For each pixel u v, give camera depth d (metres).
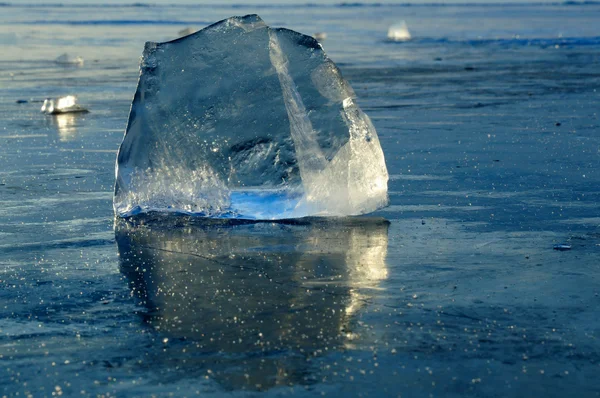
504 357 9.26
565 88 42.12
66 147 24.73
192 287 11.77
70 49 82.50
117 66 59.94
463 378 8.73
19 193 18.25
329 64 16.47
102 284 11.93
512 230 14.80
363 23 187.88
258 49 16.45
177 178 16.02
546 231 14.71
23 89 43.62
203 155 15.92
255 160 15.94
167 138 16.00
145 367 9.06
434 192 18.02
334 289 11.61
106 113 33.50
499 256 13.16
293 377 8.77
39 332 10.10
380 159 16.34
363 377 8.77
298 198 15.81
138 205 16.06
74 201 17.45
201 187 15.91
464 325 10.20
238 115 16.06
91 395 8.41
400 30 108.38
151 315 10.66
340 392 8.43
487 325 10.20
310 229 14.99
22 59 67.75
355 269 12.54
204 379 8.75
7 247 13.91
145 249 13.75
